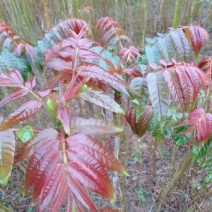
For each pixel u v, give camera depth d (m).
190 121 0.47
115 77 0.38
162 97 0.39
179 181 0.91
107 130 0.33
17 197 0.97
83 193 0.28
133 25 1.54
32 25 1.50
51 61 0.41
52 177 0.28
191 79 0.39
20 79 0.38
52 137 0.32
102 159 0.30
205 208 0.87
